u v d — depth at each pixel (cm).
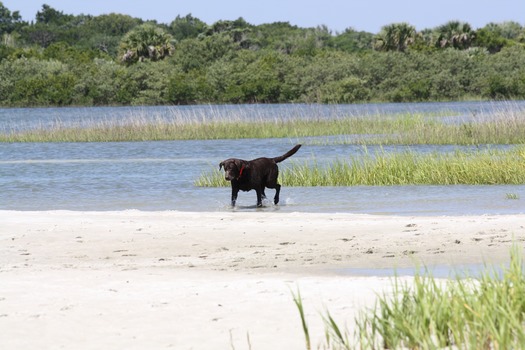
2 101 18850
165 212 3083
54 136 7888
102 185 4325
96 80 18788
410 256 2075
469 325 1210
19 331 1356
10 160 5991
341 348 1230
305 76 18838
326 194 3722
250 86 18562
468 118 9400
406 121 8475
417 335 1179
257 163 3362
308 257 2103
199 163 5522
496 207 3173
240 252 2203
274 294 1603
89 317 1445
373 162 4303
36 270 1953
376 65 18750
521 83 18125
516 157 4344
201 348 1249
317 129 8138
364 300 1530
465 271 1692
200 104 18738
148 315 1454
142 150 6681
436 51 19938
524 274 1515
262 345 1259
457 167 4056
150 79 18888
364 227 2556
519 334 1145
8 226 2695
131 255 2191
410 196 3572
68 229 2622
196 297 1592
